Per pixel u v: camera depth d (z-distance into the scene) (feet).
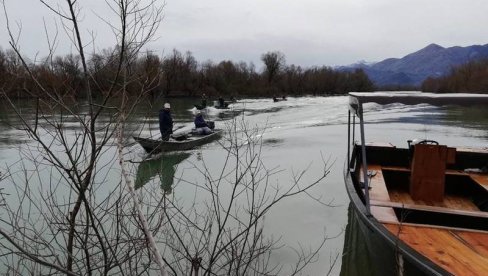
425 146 21.67
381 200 21.07
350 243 23.49
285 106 131.64
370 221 17.43
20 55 7.68
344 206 29.96
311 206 29.81
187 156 47.24
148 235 7.23
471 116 100.68
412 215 19.79
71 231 8.48
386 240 15.92
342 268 20.77
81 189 8.15
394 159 29.94
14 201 28.86
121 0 7.71
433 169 21.63
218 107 106.11
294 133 68.39
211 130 59.62
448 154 21.86
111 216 15.29
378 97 18.72
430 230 16.55
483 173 26.81
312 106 131.54
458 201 25.09
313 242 23.57
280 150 52.01
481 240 15.64
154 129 65.67
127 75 8.45
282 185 35.06
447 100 18.02
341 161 45.88
